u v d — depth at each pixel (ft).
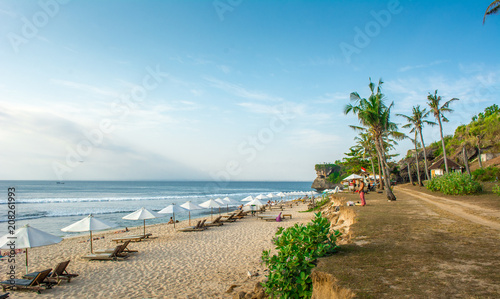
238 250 47.91
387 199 66.49
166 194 278.87
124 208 138.72
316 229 21.17
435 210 44.16
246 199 110.63
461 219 34.73
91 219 46.09
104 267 39.55
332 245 21.17
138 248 50.72
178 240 57.21
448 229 28.50
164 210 70.64
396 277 15.44
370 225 31.86
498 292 12.94
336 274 16.31
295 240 20.52
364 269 16.99
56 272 33.58
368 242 24.04
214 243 53.78
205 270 37.55
